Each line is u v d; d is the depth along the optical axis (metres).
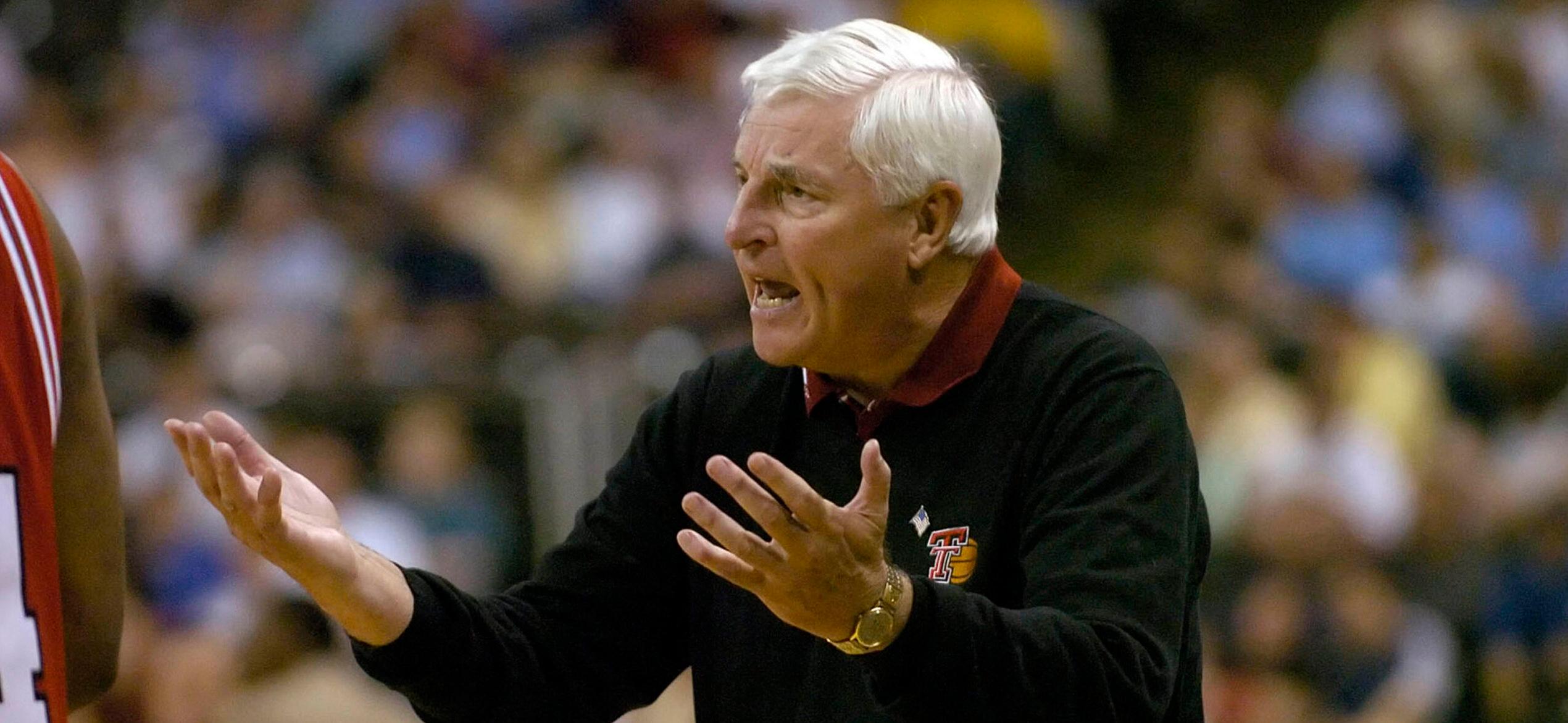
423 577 8.18
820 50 8.23
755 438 8.84
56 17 36.34
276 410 22.50
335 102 33.41
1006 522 8.20
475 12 33.97
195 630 19.47
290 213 28.84
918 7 35.12
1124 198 39.59
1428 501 25.14
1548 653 22.77
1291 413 25.28
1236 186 33.06
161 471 22.45
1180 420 8.16
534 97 32.38
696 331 25.38
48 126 30.31
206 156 31.77
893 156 8.10
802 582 6.94
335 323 26.27
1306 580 21.78
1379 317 29.25
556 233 30.25
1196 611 8.53
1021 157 35.28
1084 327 8.38
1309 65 41.00
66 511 7.86
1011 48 35.31
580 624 8.79
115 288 27.16
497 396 22.19
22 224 7.51
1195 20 41.66
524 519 22.03
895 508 8.39
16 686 7.29
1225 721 21.28
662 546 8.94
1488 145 33.62
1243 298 29.50
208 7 34.25
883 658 7.11
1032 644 7.18
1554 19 35.19
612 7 34.03
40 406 7.49
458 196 29.89
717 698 8.69
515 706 8.52
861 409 8.63
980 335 8.41
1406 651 21.67
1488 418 28.69
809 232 8.10
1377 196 32.88
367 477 22.03
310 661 17.12
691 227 29.84
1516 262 31.70
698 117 32.09
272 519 7.45
